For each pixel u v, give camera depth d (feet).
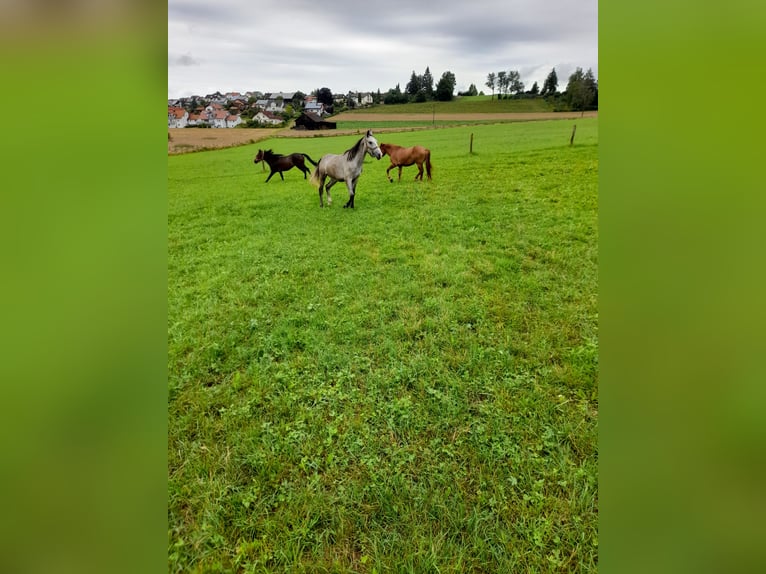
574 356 10.72
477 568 6.71
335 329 12.15
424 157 26.17
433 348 11.21
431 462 8.28
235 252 17.35
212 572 6.66
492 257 16.10
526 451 8.36
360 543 7.04
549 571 6.57
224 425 9.20
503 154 29.35
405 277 14.87
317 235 18.99
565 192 22.88
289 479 8.04
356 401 9.72
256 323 12.53
